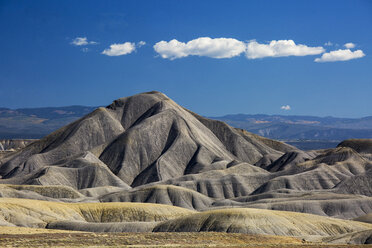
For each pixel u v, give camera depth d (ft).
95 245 442.09
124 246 428.56
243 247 448.24
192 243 477.36
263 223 611.47
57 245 433.48
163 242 473.67
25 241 451.94
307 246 469.57
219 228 604.08
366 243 521.65
